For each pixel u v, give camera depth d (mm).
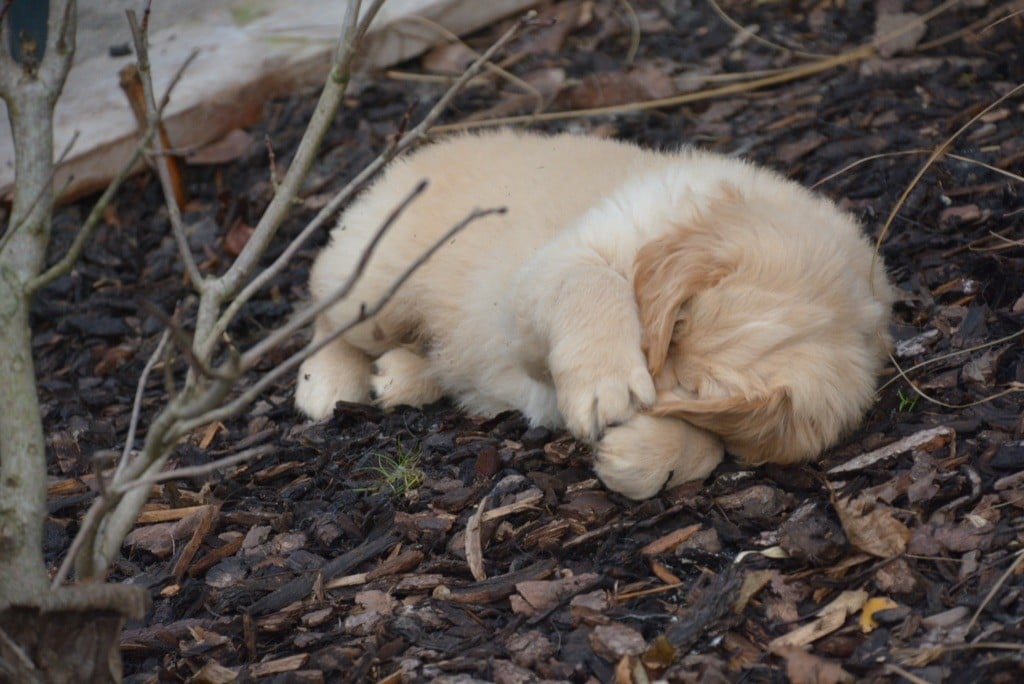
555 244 5016
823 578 4039
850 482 4438
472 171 5840
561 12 9266
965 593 3879
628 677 3699
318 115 3559
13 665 3209
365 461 5301
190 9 9438
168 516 5016
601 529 4406
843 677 3578
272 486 5309
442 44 9055
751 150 7328
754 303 4293
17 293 3504
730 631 3861
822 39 8469
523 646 3939
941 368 5113
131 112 8289
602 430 4441
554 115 8031
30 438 3428
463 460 5113
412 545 4598
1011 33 7949
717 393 4285
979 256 5836
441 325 5758
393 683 3844
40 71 3670
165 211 8094
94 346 6953
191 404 3002
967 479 4367
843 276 4516
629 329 4488
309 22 9125
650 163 5602
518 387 5496
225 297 3473
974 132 6902
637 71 8414
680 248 4461
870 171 6801
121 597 3279
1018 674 3502
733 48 8547
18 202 3602
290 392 6379
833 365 4367
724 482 4500
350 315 5980
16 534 3328
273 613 4316
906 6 8570
